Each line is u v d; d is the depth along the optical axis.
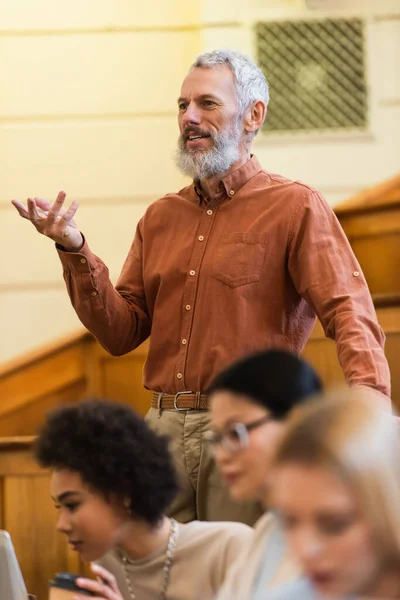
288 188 4.76
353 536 1.98
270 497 2.18
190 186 5.05
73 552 6.61
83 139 9.09
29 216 4.68
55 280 9.09
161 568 3.49
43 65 9.10
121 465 3.25
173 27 9.13
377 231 7.34
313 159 8.98
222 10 8.96
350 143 8.97
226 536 3.49
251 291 4.62
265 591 2.61
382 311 6.61
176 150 4.89
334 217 4.76
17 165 9.06
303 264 4.59
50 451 3.28
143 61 9.13
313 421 2.04
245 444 2.99
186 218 4.91
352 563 1.99
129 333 5.00
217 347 4.57
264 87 5.00
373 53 8.98
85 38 9.13
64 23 9.12
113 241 9.07
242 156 4.89
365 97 8.98
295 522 2.03
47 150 9.07
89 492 3.27
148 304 5.01
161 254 4.93
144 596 3.51
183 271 4.77
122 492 3.28
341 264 4.60
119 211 9.08
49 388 7.68
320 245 4.61
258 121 4.95
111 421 3.30
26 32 9.10
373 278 7.37
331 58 8.99
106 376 7.54
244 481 3.00
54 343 7.70
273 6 8.98
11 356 9.03
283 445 2.05
